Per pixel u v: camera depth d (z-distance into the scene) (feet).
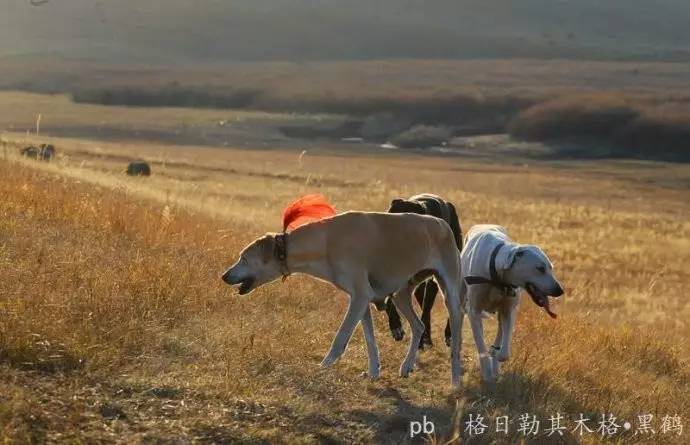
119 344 26.58
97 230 40.75
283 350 29.58
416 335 30.73
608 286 86.43
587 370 34.71
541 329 41.34
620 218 152.05
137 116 390.42
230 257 42.16
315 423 24.75
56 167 72.23
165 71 642.22
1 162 59.77
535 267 30.30
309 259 28.04
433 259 30.01
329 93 504.02
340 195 145.48
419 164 283.59
